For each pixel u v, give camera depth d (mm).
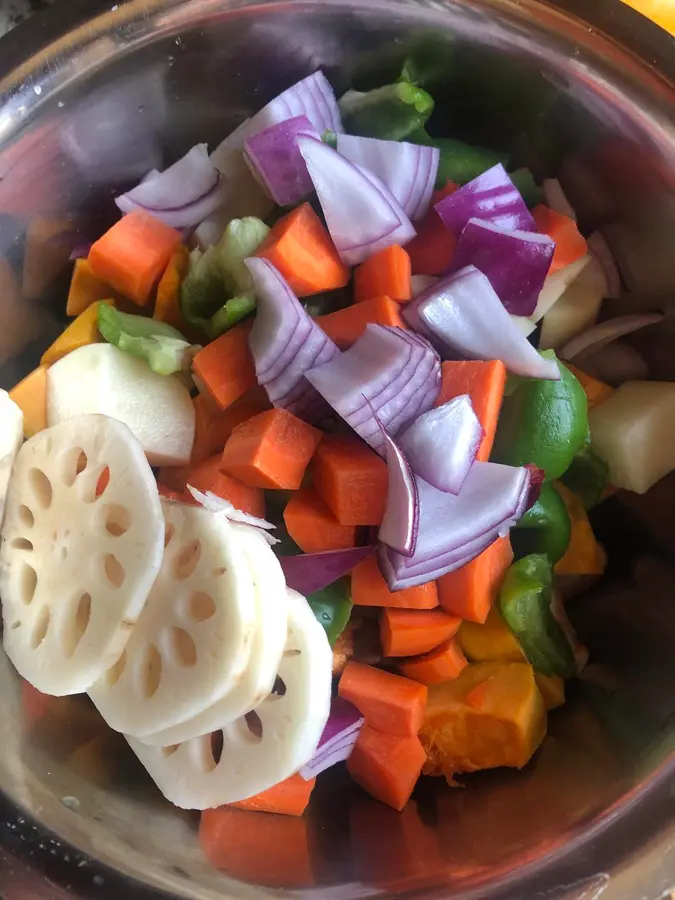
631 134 156
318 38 168
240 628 122
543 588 181
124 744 162
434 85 180
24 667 145
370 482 164
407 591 173
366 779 179
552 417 172
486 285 172
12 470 153
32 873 120
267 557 132
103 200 186
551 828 134
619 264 184
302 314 168
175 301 191
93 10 151
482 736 179
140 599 128
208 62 168
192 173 187
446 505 164
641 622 175
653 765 133
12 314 174
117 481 136
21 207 166
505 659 186
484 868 127
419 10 158
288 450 167
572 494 196
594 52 152
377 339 168
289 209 187
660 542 177
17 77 150
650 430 182
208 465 177
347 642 186
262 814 163
